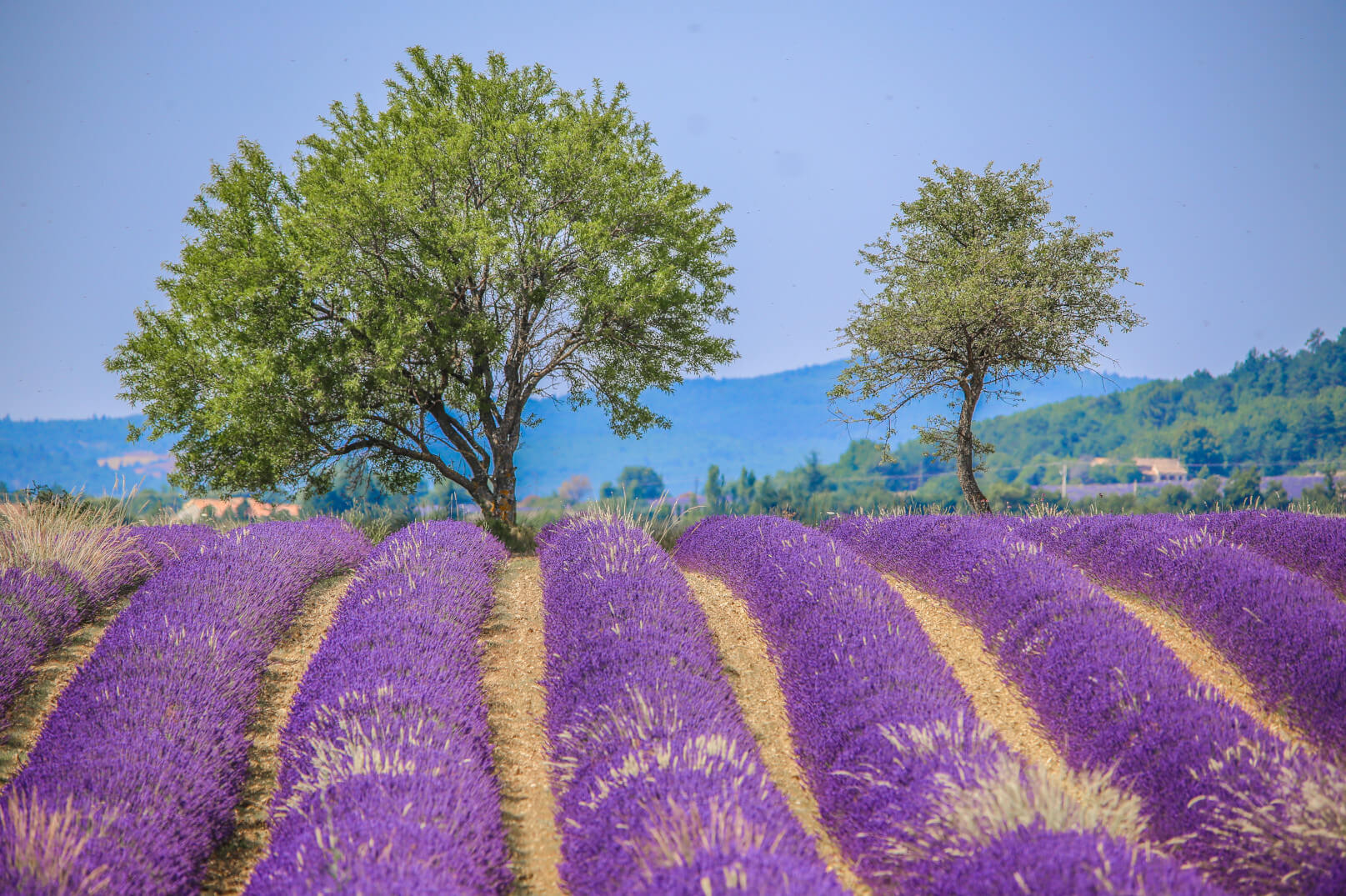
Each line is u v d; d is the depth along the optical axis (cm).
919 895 391
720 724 545
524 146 1466
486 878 412
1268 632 636
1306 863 388
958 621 845
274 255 1377
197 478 1487
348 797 455
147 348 1415
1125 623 682
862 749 514
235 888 478
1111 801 441
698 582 1062
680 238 1519
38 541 916
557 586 921
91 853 417
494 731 654
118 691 607
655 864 379
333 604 934
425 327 1460
